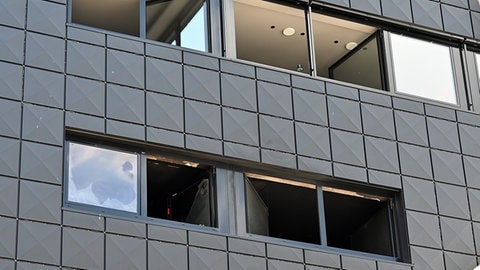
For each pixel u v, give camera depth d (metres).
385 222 32.69
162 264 28.64
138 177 29.73
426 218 32.75
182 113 30.64
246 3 33.38
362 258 31.45
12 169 28.03
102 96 29.84
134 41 30.94
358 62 34.38
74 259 27.72
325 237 31.50
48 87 29.31
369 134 33.06
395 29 35.25
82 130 29.27
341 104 33.06
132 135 29.77
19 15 29.80
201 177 30.73
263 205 31.19
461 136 34.50
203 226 30.06
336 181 32.22
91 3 31.45
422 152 33.62
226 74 31.73
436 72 35.25
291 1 33.91
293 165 31.53
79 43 30.22
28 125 28.67
